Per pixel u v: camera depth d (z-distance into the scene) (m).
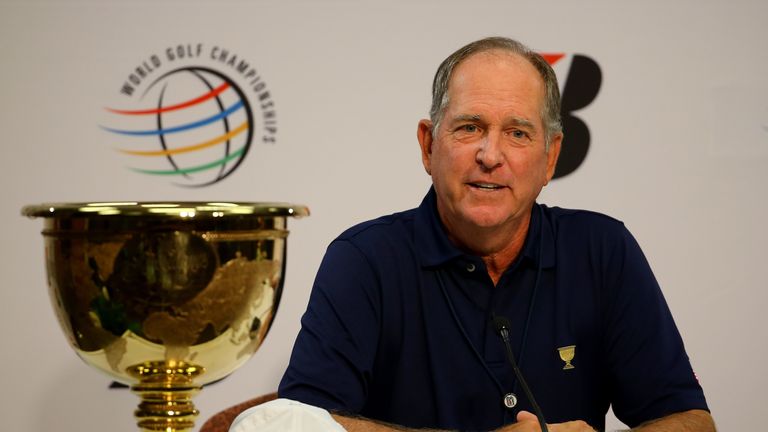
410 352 4.30
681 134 7.08
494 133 4.04
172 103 6.88
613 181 7.08
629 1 7.02
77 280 2.35
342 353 4.11
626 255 4.52
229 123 6.93
